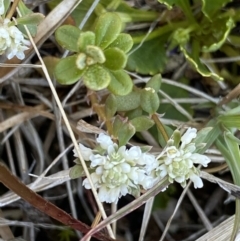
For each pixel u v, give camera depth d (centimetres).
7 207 23
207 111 25
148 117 19
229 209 25
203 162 18
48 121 25
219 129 21
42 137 25
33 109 23
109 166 17
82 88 24
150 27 24
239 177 20
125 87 18
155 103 19
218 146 21
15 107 23
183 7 23
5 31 17
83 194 24
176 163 18
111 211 22
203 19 24
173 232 25
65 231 23
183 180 18
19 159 24
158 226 24
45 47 24
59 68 18
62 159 23
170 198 25
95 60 18
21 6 19
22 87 24
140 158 17
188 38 23
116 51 18
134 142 24
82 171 18
